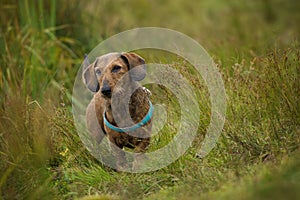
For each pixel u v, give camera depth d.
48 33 10.58
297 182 5.37
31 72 9.62
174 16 15.56
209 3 15.80
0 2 10.68
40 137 7.34
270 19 14.66
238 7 15.23
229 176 6.21
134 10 15.37
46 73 10.12
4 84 8.91
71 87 10.05
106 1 12.59
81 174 7.19
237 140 7.14
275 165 6.13
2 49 9.88
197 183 6.31
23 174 6.85
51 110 8.05
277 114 7.30
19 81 9.16
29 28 10.59
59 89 9.46
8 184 6.73
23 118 7.47
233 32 12.65
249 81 7.81
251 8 15.05
